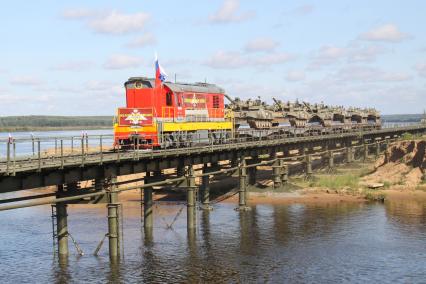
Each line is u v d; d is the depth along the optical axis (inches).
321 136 2923.2
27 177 1165.1
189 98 2048.5
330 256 1444.4
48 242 1640.0
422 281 1247.5
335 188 2495.1
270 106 3070.9
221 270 1331.2
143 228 1787.6
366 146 3550.7
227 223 1861.5
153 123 1748.3
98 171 1357.0
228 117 2429.9
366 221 1866.4
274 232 1718.8
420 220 1875.0
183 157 1700.3
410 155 2822.3
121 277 1282.0
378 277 1274.6
